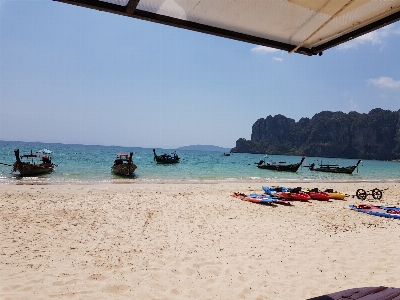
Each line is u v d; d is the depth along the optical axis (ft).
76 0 6.03
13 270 18.31
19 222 29.19
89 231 27.27
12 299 14.76
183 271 19.08
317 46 8.86
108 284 16.88
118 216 33.32
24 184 58.03
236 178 90.68
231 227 30.53
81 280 17.31
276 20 7.44
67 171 94.38
